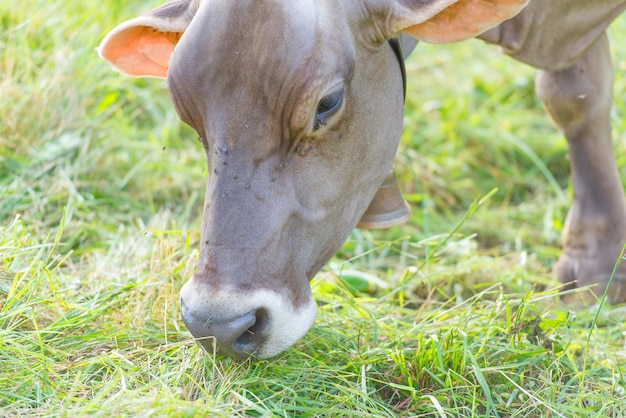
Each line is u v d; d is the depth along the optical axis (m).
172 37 5.36
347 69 4.50
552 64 5.96
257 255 4.46
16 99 7.77
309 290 4.77
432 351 5.21
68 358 5.22
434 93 9.70
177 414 4.46
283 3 4.35
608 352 5.46
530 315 5.83
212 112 4.48
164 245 6.20
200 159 8.25
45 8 8.75
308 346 5.31
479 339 5.47
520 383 5.21
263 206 4.48
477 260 7.05
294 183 4.56
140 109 8.66
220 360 4.99
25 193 7.20
